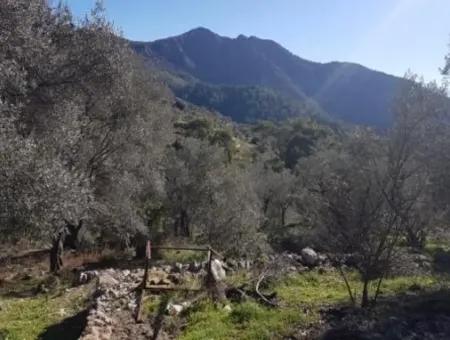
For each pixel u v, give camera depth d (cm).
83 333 859
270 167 6238
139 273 1384
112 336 862
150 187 2677
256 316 906
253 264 1480
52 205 936
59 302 1314
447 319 871
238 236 2425
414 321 855
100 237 3019
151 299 1075
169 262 2252
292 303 1030
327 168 1161
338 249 1058
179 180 3534
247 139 9188
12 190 875
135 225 2338
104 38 1473
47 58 1273
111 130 2095
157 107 2633
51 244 2114
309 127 9044
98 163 2086
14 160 874
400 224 1029
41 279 1761
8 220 881
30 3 1155
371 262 1019
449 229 1320
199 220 3186
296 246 2638
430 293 1102
